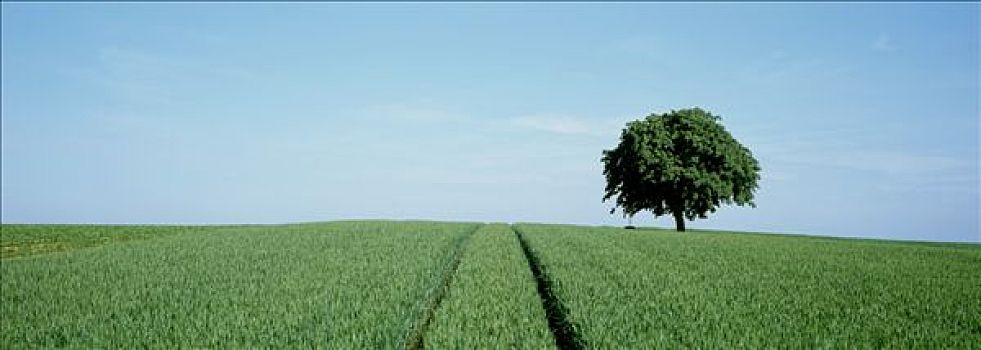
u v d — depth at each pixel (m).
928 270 24.78
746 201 53.38
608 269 22.14
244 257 28.42
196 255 29.72
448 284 20.94
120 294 19.66
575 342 13.08
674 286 18.81
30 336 14.37
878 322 14.32
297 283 20.23
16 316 16.84
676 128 53.34
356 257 27.02
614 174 54.66
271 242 34.94
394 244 32.28
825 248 33.75
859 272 23.41
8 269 26.44
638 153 52.00
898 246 37.19
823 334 12.87
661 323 13.58
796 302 16.50
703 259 26.45
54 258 29.77
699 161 51.81
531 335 12.84
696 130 52.16
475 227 47.53
